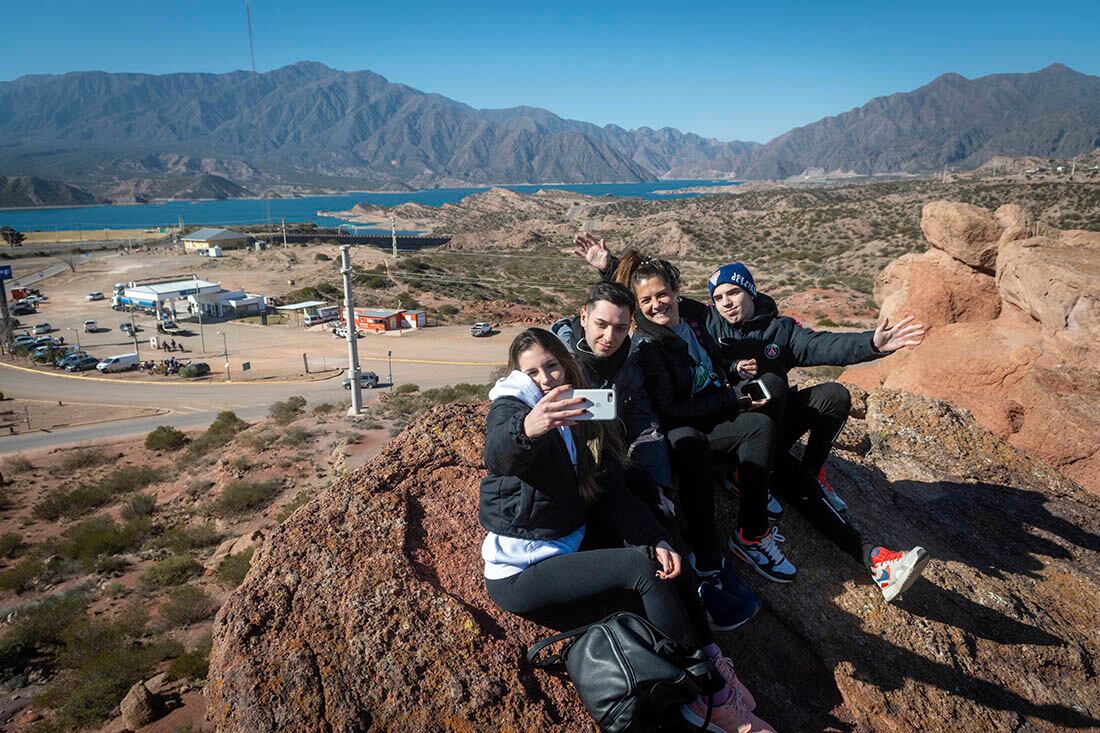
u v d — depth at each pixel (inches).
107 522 960.9
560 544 110.3
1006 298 401.1
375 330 3053.6
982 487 216.1
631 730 96.2
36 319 3631.9
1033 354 356.8
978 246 430.0
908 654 136.3
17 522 1055.0
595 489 111.7
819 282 3627.0
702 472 131.1
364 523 135.8
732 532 150.6
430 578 126.3
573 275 5039.4
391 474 152.6
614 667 95.4
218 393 2190.0
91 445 1600.6
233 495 942.4
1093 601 167.9
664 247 6397.6
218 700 102.3
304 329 3221.0
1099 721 137.6
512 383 108.7
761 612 141.3
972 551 180.9
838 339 144.1
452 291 4001.0
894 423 247.8
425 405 1540.4
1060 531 198.1
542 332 111.2
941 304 456.8
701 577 129.1
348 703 99.5
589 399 95.5
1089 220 4419.3
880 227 5959.6
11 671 578.9
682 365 136.2
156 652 548.1
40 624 626.5
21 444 1672.0
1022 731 130.1
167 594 681.0
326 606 114.9
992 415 282.5
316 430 1325.0
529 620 118.6
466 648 110.3
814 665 133.5
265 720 96.7
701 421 144.3
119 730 426.3
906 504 194.1
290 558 125.9
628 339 132.6
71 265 5182.1
